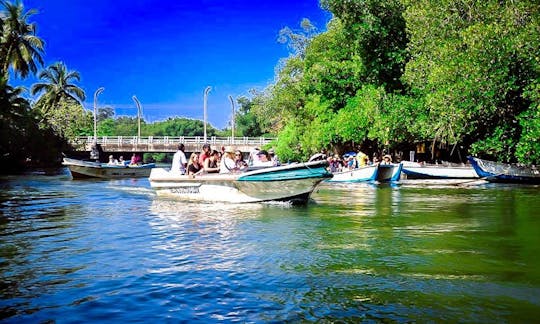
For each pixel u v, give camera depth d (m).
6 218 11.98
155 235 9.51
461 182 25.42
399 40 32.56
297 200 14.68
